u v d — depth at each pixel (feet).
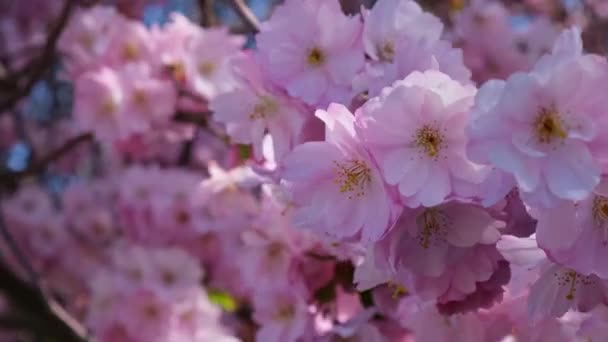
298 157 1.51
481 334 1.71
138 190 3.69
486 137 1.38
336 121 1.47
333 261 1.88
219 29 2.87
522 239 1.49
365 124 1.45
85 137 3.03
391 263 1.49
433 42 1.61
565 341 1.69
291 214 1.84
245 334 3.44
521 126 1.39
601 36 3.82
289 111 1.65
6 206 4.30
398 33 1.63
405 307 1.76
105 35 3.01
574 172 1.37
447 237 1.48
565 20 4.15
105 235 4.33
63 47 3.02
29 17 4.93
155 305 3.26
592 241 1.42
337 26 1.63
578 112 1.39
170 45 2.96
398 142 1.45
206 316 3.30
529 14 4.31
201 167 4.60
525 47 3.40
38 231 4.27
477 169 1.43
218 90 2.75
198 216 3.48
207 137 4.67
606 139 1.38
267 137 1.72
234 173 2.31
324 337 1.85
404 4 1.64
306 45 1.65
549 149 1.39
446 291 1.52
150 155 4.42
